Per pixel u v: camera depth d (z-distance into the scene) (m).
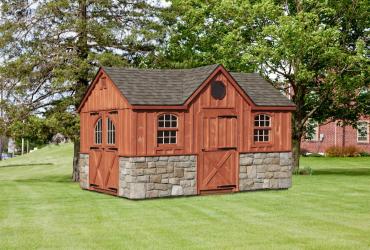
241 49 30.09
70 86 27.80
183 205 18.72
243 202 19.39
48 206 18.52
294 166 31.89
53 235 13.69
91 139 23.52
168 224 15.11
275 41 29.34
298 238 13.34
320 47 28.70
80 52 29.39
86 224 15.12
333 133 49.69
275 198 20.44
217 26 31.95
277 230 14.29
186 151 21.36
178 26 32.84
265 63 30.06
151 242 12.92
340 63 30.02
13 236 13.57
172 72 23.17
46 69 28.45
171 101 21.02
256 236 13.58
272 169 23.55
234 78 24.56
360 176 29.97
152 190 20.58
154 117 20.67
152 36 29.19
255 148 23.09
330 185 24.94
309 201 19.55
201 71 22.58
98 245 12.64
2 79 28.64
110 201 19.86
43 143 29.42
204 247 12.44
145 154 20.47
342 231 14.16
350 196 20.89
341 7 30.12
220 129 22.20
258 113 23.22
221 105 22.17
